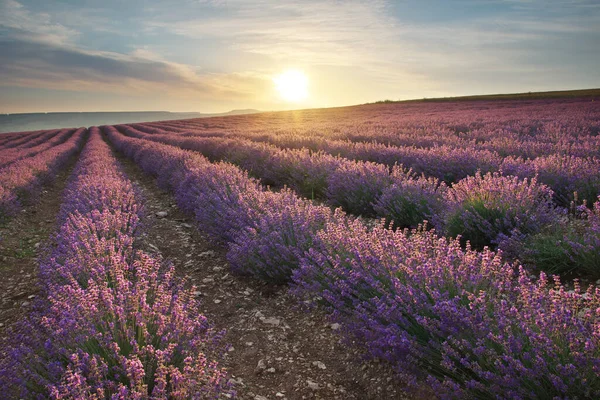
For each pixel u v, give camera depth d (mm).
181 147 22422
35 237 7316
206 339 2875
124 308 2799
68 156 25094
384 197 6289
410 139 14508
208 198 6828
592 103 37594
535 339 2061
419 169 8711
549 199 5121
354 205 7141
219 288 4684
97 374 2121
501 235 4562
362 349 3168
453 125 21547
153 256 5605
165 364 2436
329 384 2869
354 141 17219
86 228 4977
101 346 2393
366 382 2832
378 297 3100
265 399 2748
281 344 3453
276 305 4168
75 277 3746
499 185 5367
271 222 4824
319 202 8461
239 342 3535
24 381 2246
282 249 4402
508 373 2051
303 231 4559
